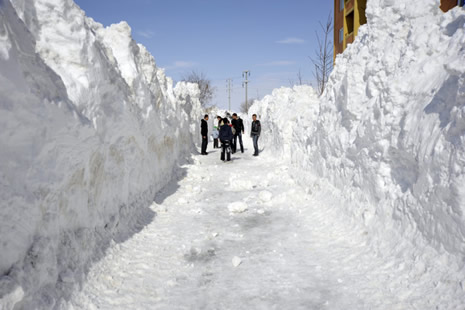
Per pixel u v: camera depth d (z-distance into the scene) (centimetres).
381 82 458
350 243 398
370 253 356
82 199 341
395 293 281
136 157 552
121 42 618
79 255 306
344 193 497
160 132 736
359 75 516
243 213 579
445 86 321
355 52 610
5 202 217
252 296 305
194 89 1975
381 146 399
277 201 639
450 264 267
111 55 488
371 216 401
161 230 487
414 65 393
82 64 357
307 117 843
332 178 564
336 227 454
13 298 204
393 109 392
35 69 261
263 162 1195
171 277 345
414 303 262
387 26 485
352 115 522
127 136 494
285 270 354
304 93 1198
